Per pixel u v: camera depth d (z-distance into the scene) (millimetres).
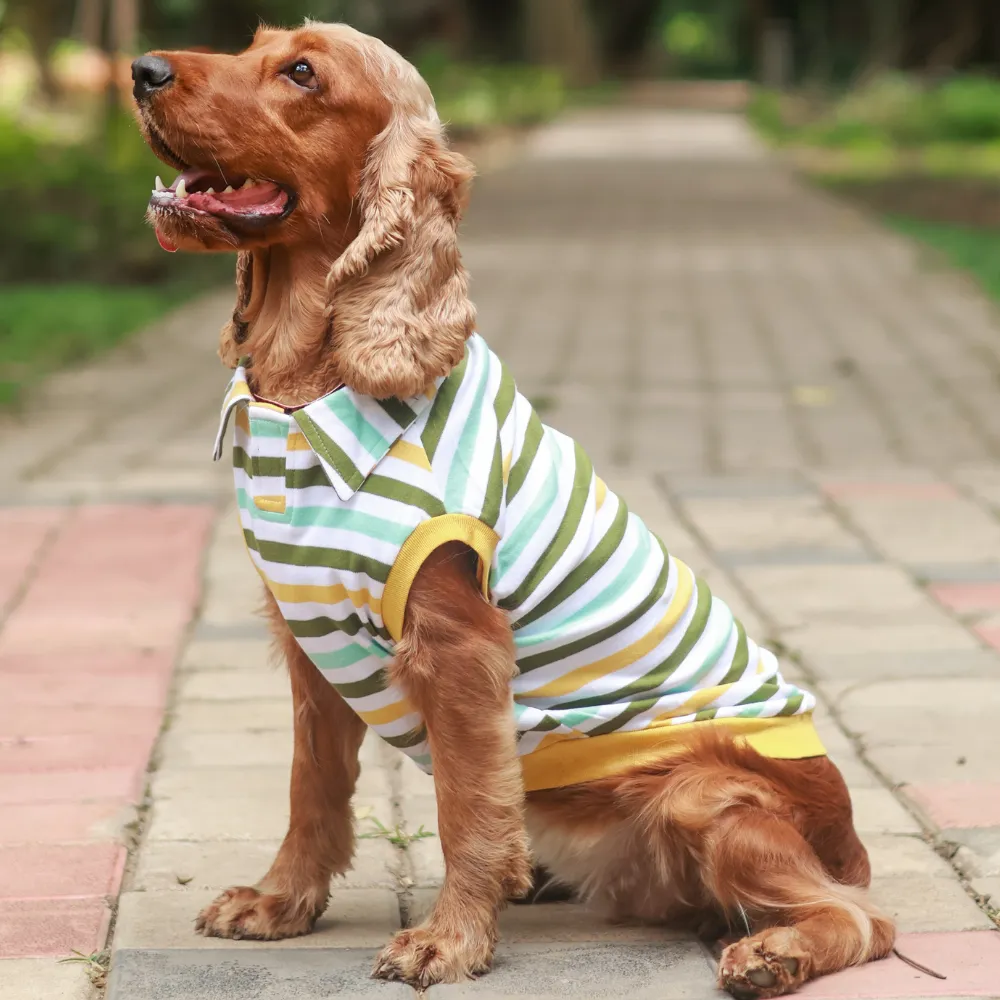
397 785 3973
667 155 30266
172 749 4156
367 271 2764
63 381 9680
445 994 2828
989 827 3615
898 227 18328
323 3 22734
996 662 4801
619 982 2877
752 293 13383
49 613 5281
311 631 2871
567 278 14359
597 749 2990
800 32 54688
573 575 2943
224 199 2818
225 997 2816
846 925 2879
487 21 59344
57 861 3445
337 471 2760
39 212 13969
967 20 44844
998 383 9359
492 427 2885
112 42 15828
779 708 3070
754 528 6289
